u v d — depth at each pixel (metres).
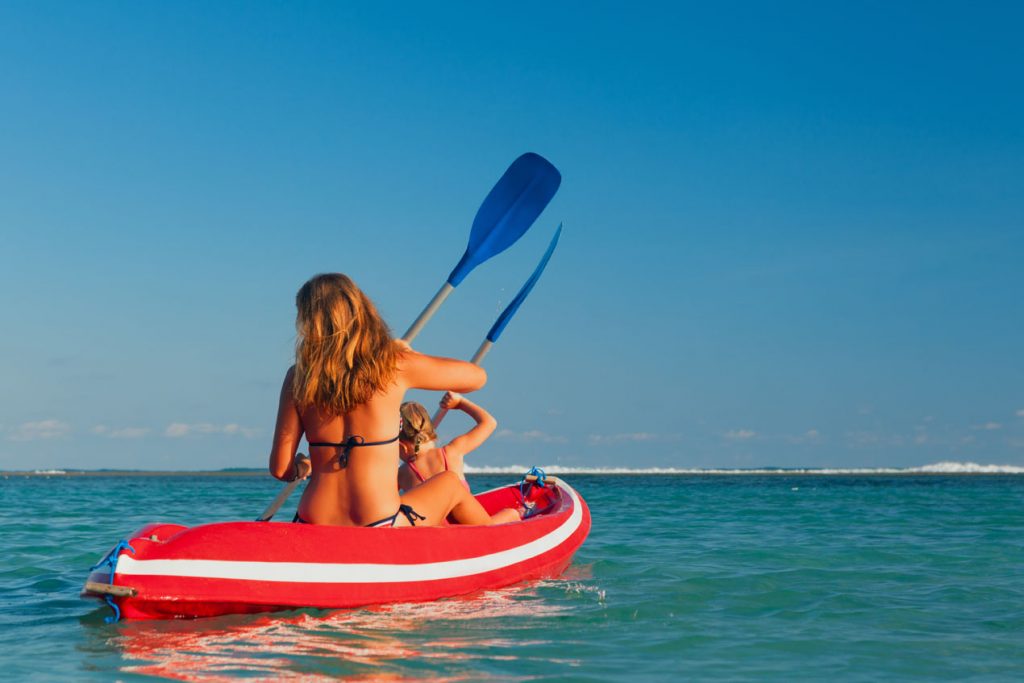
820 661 3.32
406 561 4.01
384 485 3.92
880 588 5.09
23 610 4.21
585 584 5.09
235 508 13.97
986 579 5.45
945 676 3.13
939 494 20.67
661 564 6.11
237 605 3.58
